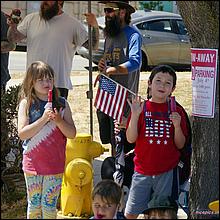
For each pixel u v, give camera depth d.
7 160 7.02
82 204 6.23
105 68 6.82
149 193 5.27
